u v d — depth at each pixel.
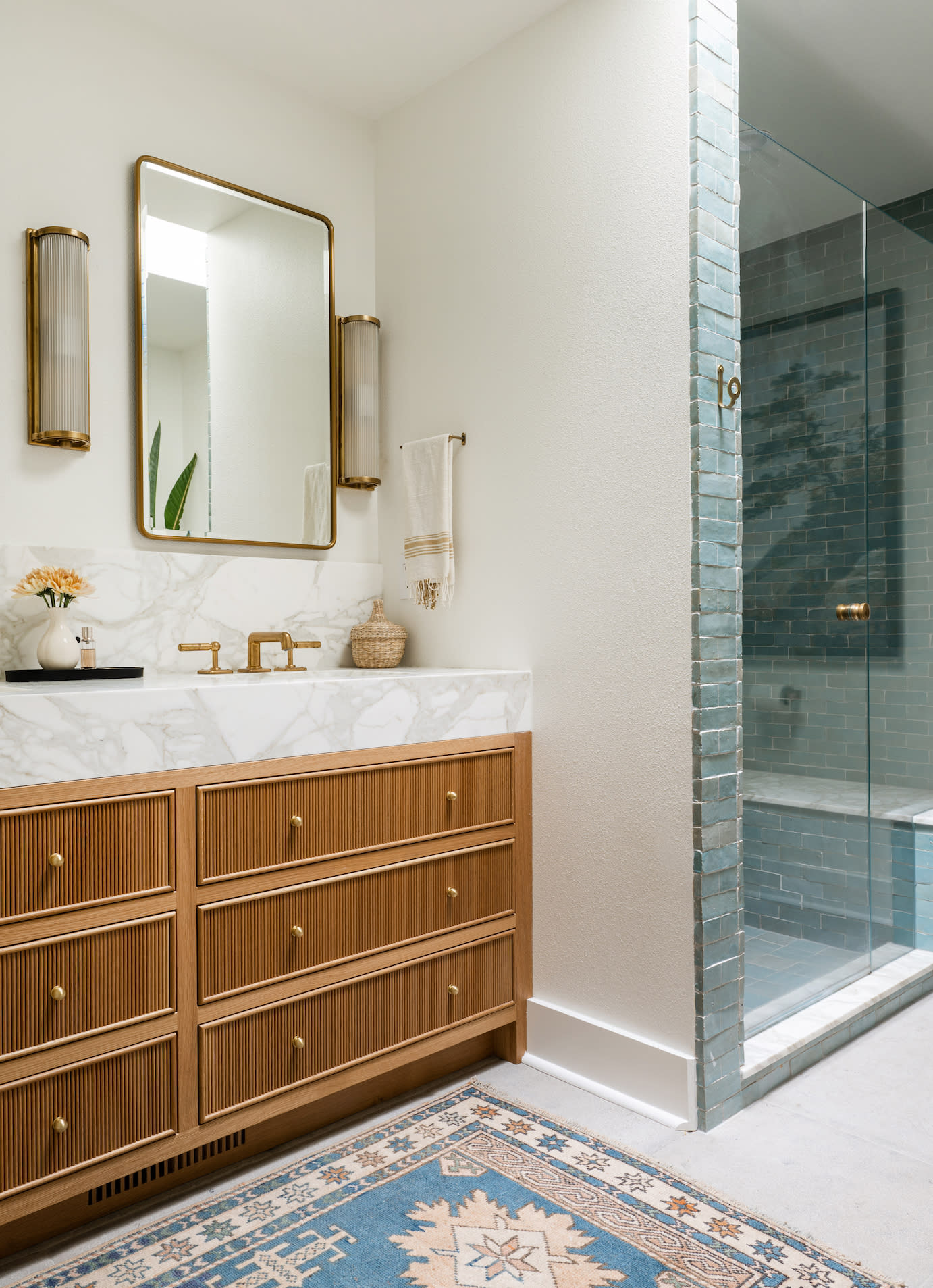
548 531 2.17
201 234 2.29
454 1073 2.15
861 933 2.53
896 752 2.88
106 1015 1.53
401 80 2.46
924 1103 1.97
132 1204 1.62
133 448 2.19
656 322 1.93
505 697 2.16
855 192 3.28
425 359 2.51
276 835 1.74
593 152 2.05
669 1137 1.83
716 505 1.90
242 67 2.39
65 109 2.07
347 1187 1.67
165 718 1.58
